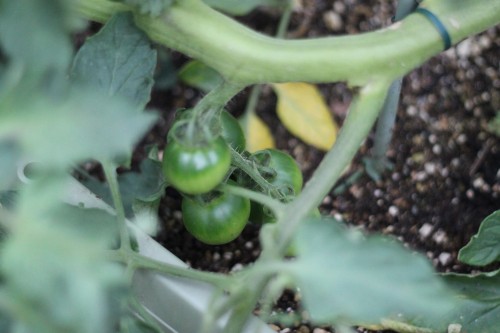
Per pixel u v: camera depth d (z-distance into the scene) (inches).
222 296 17.5
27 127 13.2
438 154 22.0
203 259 20.9
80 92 13.4
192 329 17.7
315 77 17.1
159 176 19.1
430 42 17.1
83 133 13.1
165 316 17.9
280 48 16.9
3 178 13.6
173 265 16.8
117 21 17.2
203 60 17.3
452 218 21.4
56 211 13.8
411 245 21.2
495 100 22.4
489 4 17.2
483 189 21.6
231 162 17.9
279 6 22.7
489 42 23.0
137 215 18.3
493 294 18.5
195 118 16.8
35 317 14.1
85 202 18.2
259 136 21.9
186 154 16.9
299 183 19.1
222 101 17.2
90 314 13.6
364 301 14.0
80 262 13.7
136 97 17.3
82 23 15.9
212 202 18.2
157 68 22.6
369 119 17.0
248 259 20.9
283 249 16.2
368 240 14.3
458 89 22.6
